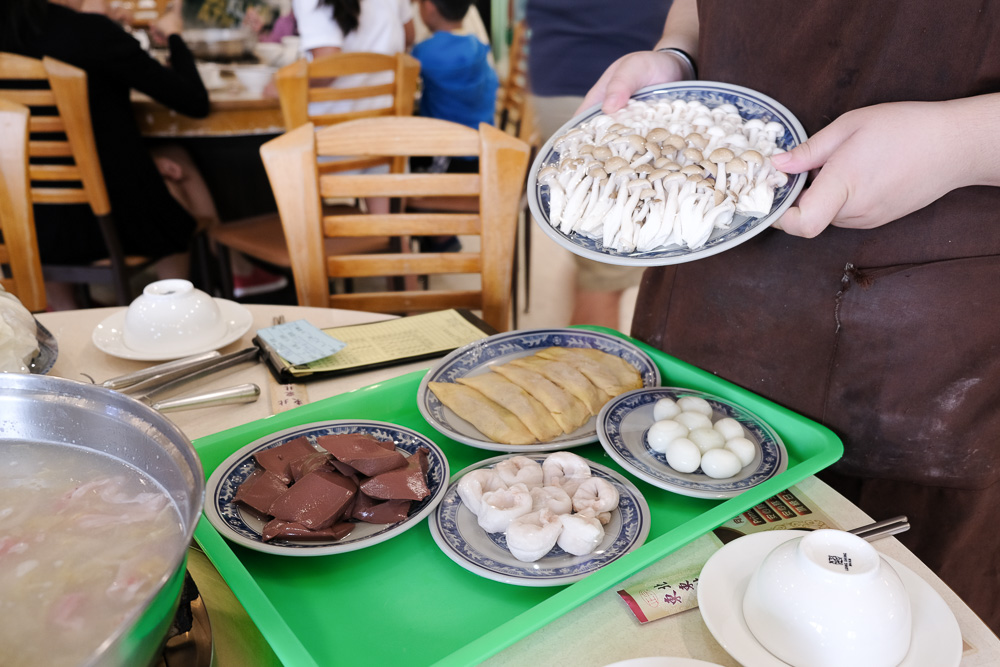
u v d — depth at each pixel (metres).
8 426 0.62
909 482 0.90
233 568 0.63
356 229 1.50
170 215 2.48
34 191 2.17
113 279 2.35
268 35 2.59
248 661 0.56
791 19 0.90
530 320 2.97
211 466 0.84
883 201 0.76
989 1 0.73
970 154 0.73
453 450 0.91
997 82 0.76
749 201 0.85
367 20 2.64
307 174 1.43
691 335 1.06
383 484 0.74
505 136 1.45
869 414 0.89
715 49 1.02
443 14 2.86
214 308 1.12
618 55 2.85
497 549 0.71
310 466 0.77
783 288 0.92
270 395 0.99
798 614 0.54
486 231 1.50
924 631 0.56
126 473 0.58
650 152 0.93
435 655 0.61
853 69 0.85
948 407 0.85
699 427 0.87
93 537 0.52
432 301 1.59
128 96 2.30
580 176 0.95
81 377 1.01
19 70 1.98
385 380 1.00
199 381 1.01
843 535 0.57
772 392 0.97
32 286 1.57
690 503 0.81
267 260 2.38
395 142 1.47
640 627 0.61
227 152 2.69
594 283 3.05
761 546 0.66
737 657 0.54
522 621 0.57
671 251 0.84
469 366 1.07
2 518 0.53
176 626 0.53
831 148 0.80
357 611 0.65
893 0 0.79
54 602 0.47
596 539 0.69
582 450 0.92
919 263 0.83
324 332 1.11
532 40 2.93
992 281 0.80
